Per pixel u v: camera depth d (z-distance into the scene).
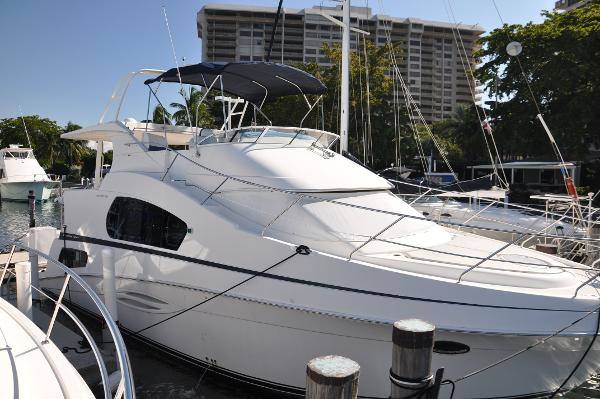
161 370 6.43
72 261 7.90
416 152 34.03
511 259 5.87
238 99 9.26
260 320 5.52
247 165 6.36
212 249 5.87
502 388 5.03
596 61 21.86
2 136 58.03
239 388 5.96
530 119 23.22
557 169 23.47
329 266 5.16
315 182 6.17
